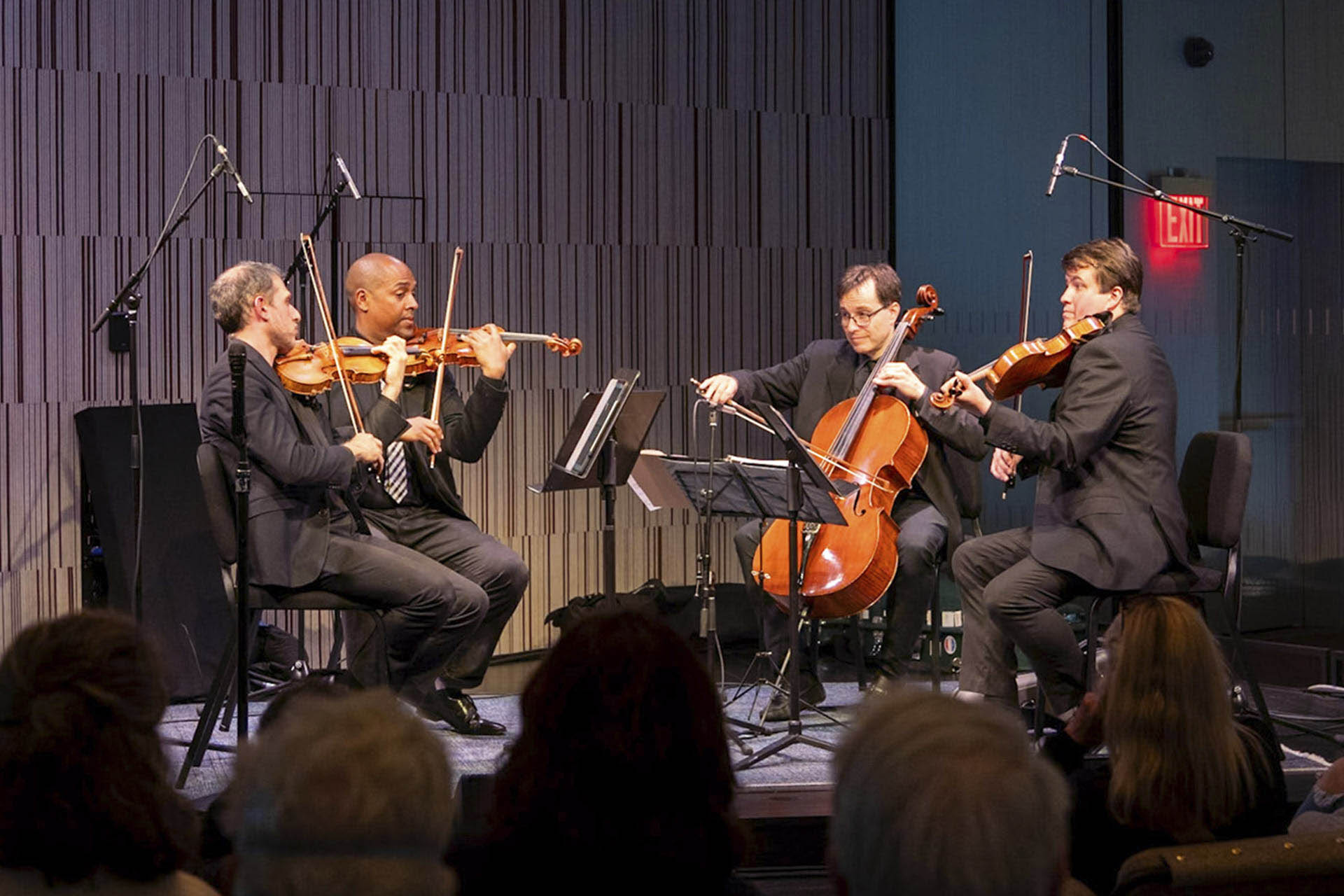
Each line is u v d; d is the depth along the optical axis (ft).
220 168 17.11
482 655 16.63
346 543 14.92
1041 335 24.44
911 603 17.03
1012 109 24.21
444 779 4.76
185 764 14.20
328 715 4.80
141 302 20.02
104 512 19.01
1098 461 15.20
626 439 15.02
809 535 16.47
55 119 19.52
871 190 23.95
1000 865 4.35
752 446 23.59
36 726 5.84
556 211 22.40
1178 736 7.96
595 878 5.99
